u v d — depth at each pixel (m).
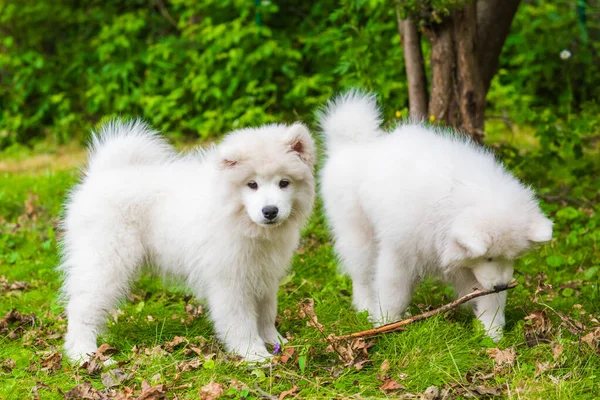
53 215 7.21
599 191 7.26
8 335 4.71
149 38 11.55
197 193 4.35
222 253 4.22
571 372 3.87
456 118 6.44
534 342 4.22
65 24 12.17
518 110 9.21
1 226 7.02
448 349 4.05
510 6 6.69
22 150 11.04
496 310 4.43
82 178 4.79
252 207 4.04
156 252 4.54
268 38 10.48
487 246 3.91
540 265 5.70
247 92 9.99
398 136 4.78
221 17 10.83
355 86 6.98
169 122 10.42
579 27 10.57
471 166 4.29
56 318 5.01
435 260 4.38
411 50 6.57
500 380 3.84
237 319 4.32
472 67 6.38
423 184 4.27
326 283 5.55
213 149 4.75
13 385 3.91
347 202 4.89
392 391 3.80
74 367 4.15
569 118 8.25
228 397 3.80
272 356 4.21
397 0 6.14
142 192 4.46
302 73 10.33
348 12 7.55
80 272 4.41
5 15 11.69
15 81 11.80
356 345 4.17
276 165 4.04
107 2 12.23
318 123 5.95
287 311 5.06
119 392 3.83
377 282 4.64
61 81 11.73
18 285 5.66
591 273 5.39
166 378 4.01
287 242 4.37
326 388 3.82
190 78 10.41
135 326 4.82
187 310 5.11
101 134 4.86
